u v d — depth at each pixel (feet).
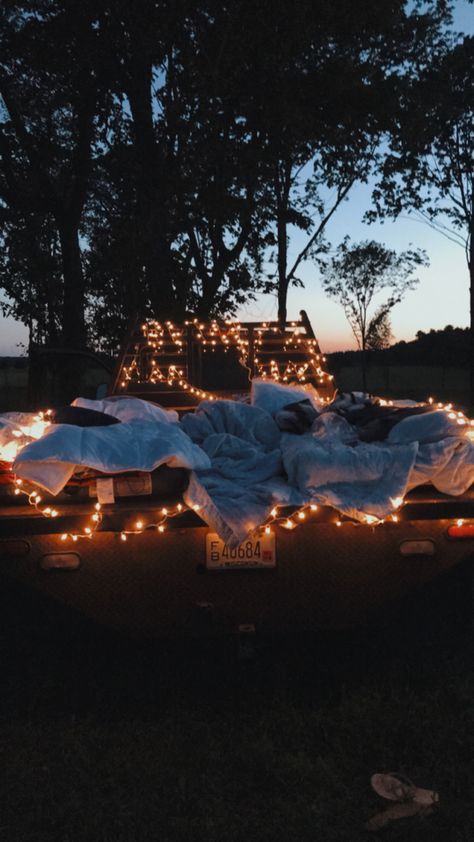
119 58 59.36
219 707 12.47
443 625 12.56
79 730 11.71
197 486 11.24
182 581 11.76
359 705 12.03
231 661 12.59
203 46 58.08
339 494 11.47
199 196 61.93
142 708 12.46
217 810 9.62
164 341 19.44
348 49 66.80
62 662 12.64
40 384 29.17
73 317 67.97
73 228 67.77
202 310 69.67
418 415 12.73
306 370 19.62
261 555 11.82
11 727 11.82
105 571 11.68
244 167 61.05
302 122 61.46
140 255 63.36
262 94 60.49
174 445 11.49
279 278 86.22
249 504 11.18
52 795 10.03
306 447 11.91
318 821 9.34
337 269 133.28
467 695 12.25
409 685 12.79
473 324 107.86
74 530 11.26
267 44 59.16
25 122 66.54
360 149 72.02
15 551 11.44
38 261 72.49
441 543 11.95
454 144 100.53
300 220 72.69
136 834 9.20
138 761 10.80
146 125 61.31
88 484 11.39
